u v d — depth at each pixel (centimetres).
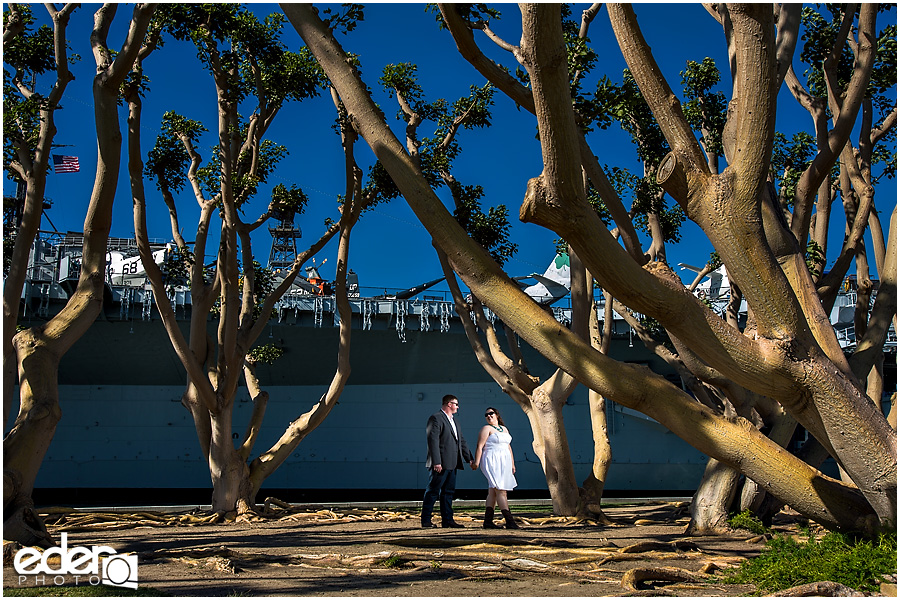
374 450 3038
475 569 549
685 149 551
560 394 1287
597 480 1298
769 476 570
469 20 952
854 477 540
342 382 1491
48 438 739
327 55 567
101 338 2708
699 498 945
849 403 529
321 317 2689
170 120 1516
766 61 509
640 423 3105
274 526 1151
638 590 448
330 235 1548
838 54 995
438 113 1550
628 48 561
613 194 830
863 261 1220
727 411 996
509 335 1444
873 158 1287
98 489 2858
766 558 504
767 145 523
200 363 1418
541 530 985
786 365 530
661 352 1428
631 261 505
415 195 547
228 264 1353
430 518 1008
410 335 2902
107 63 886
